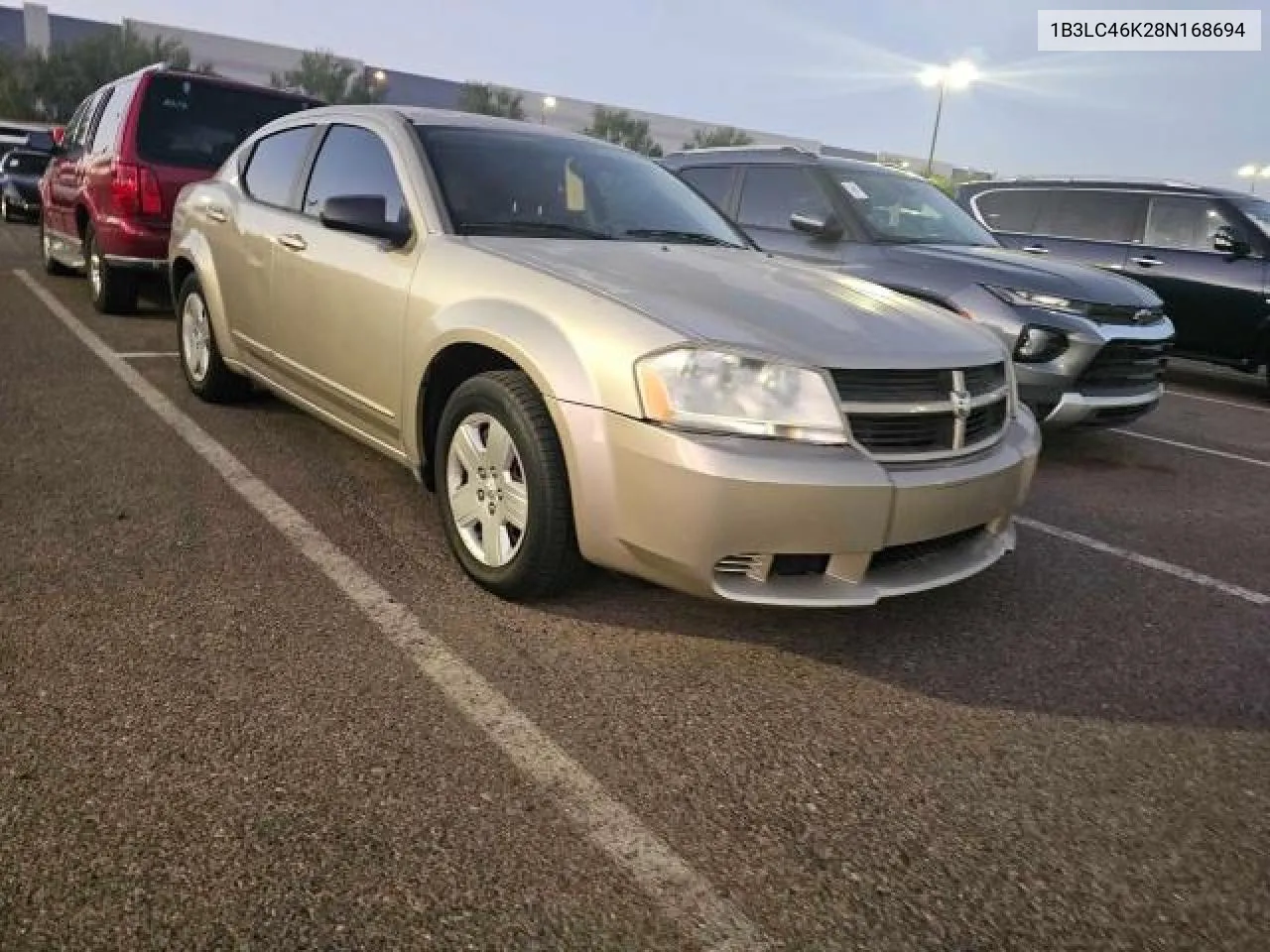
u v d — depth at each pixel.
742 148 7.44
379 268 3.62
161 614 2.92
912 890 2.04
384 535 3.67
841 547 2.69
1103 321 5.48
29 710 2.39
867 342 2.85
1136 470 5.84
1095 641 3.31
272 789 2.18
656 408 2.67
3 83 38.28
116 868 1.91
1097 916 2.01
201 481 4.09
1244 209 8.89
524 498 3.03
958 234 6.68
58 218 9.02
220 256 4.84
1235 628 3.52
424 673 2.71
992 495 3.02
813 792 2.34
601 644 2.97
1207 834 2.30
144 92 7.21
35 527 3.48
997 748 2.60
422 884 1.94
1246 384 10.38
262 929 1.80
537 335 2.92
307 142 4.48
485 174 3.82
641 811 2.22
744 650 3.01
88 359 6.17
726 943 1.86
